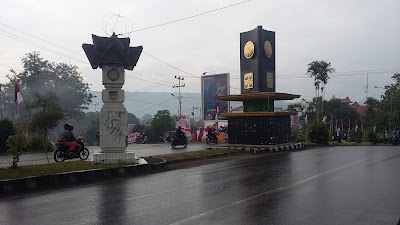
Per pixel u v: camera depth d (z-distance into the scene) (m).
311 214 7.25
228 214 7.32
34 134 24.47
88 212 7.59
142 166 14.46
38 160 17.08
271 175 12.72
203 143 35.09
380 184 10.55
